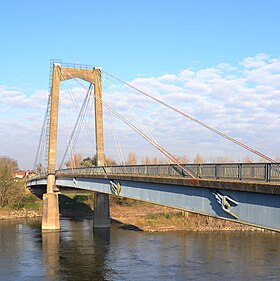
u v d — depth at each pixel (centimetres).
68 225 8219
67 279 3959
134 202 11419
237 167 2253
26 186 11712
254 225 2097
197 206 2680
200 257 4872
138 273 4131
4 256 5012
